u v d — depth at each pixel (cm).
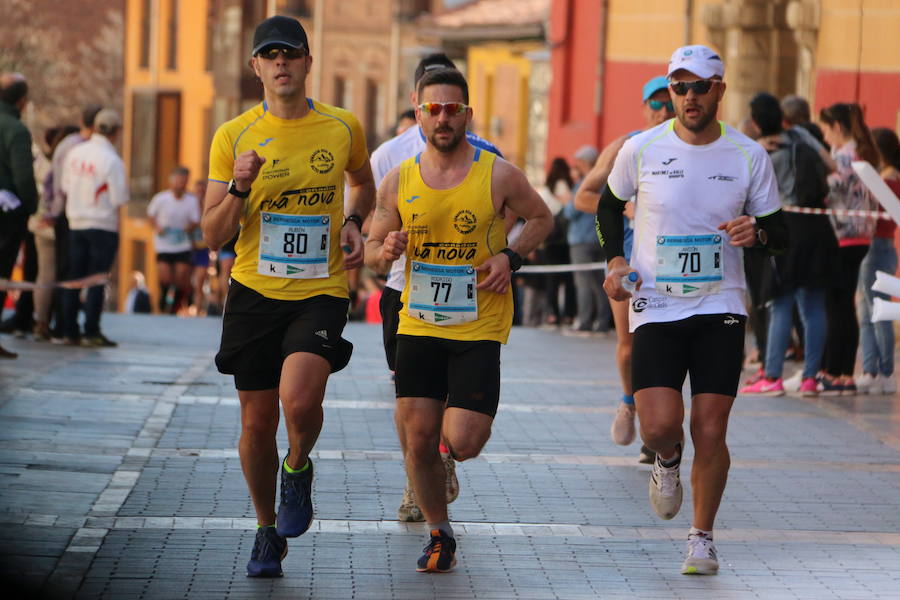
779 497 1873
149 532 1580
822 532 1692
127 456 1967
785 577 1493
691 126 1496
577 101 6131
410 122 2397
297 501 1433
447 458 1641
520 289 5047
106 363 2947
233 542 1556
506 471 1980
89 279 3209
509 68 8719
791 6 4850
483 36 8669
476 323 1460
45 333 3409
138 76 11744
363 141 1479
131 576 1415
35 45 11706
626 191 1542
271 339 1434
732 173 1507
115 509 1670
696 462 1491
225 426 2227
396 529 1647
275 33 1414
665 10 5662
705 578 1484
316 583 1423
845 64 4581
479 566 1508
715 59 1493
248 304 1432
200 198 6081
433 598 1388
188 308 5456
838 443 2264
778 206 1513
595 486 1906
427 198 1455
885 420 2492
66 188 3284
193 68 11294
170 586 1389
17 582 1372
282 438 2136
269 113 1435
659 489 1548
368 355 3309
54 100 11738
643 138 1535
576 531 1667
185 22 11369
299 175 1426
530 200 1467
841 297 2794
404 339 1473
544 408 2544
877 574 1512
